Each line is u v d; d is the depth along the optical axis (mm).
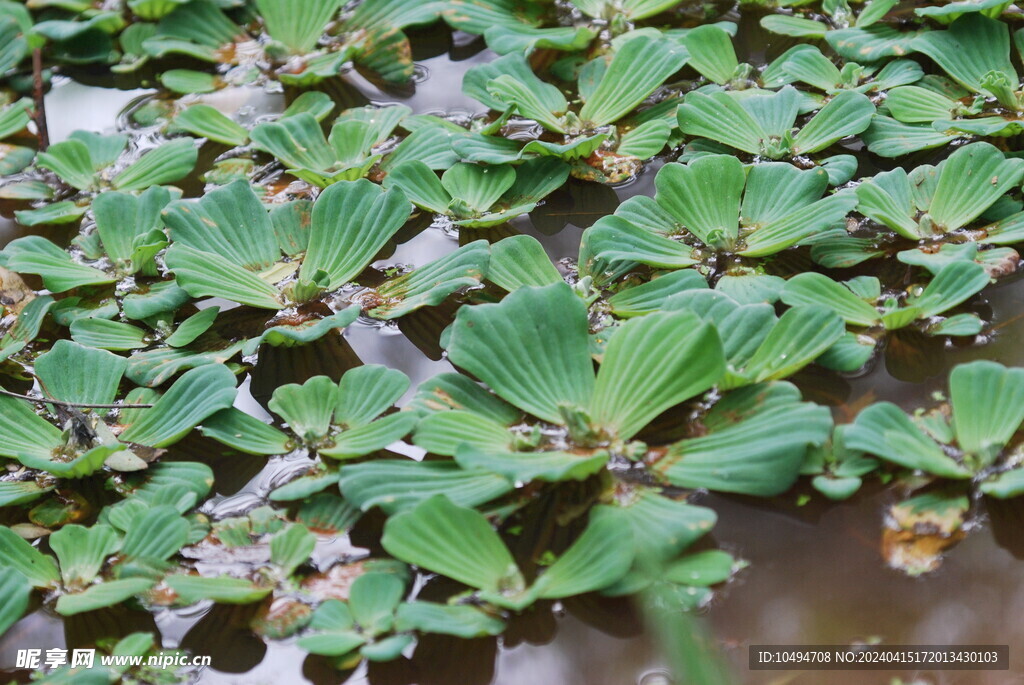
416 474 2018
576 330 2059
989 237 2111
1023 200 2131
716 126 2186
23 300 2145
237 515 2027
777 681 1962
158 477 2041
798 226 2104
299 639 1965
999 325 2074
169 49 2295
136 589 1989
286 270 2141
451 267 2111
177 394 2062
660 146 2188
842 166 2145
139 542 2008
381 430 2037
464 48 2312
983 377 2021
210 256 2123
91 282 2135
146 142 2250
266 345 2105
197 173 2223
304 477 2033
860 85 2227
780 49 2273
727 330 2055
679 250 2119
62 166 2215
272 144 2207
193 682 1975
